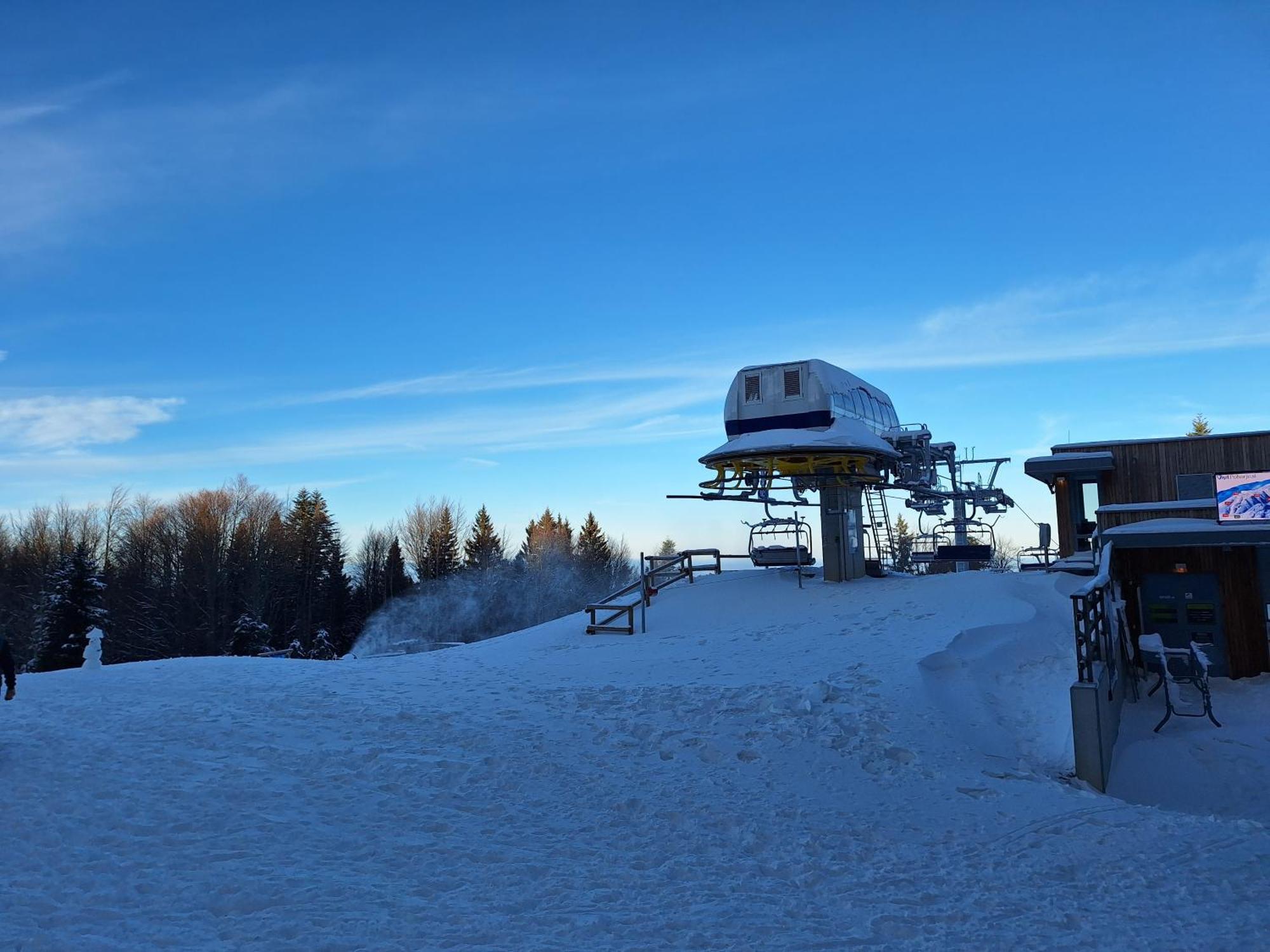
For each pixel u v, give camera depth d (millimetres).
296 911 5973
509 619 75375
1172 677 16562
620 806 8680
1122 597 16953
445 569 78438
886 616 17438
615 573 88500
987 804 9141
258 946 5426
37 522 66812
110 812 7801
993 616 16219
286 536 66875
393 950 5457
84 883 6336
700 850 7680
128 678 14523
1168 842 8164
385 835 7617
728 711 11828
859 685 12711
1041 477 19547
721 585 22516
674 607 20938
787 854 7668
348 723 11312
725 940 5832
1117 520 17859
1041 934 6113
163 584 57312
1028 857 7742
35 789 8367
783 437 20984
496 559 79625
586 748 10469
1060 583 17875
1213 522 16422
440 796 8727
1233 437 17594
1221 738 13000
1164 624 17328
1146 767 12008
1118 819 8781
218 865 6738
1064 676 13383
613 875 7000
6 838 7156
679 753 10430
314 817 7945
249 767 9297
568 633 19594
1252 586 16734
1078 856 7797
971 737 11328
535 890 6578
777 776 9750
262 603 56031
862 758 10281
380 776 9219
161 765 9242
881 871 7324
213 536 56969
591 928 5930
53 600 43500
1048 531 21359
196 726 10891
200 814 7844
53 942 5328
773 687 12750
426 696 13117
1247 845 8117
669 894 6656
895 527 35188
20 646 50906
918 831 8367
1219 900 6820
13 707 12047
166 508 67125
